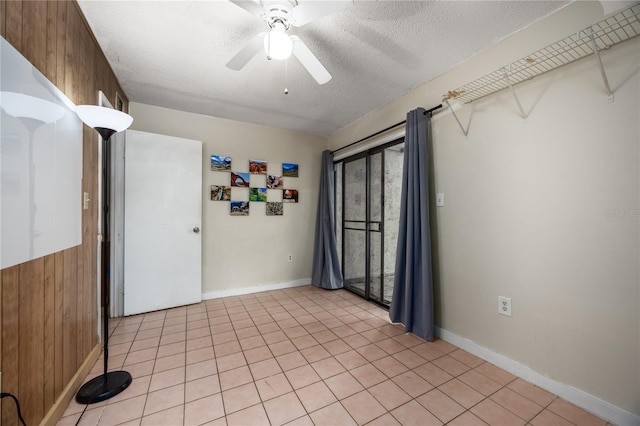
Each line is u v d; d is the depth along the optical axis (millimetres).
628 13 1271
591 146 1434
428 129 2389
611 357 1361
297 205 3896
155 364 1839
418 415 1375
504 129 1827
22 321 1077
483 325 1945
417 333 2293
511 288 1783
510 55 1801
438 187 2305
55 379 1325
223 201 3365
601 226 1400
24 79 1061
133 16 1657
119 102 2535
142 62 2164
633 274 1301
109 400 1474
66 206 1418
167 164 2906
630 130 1307
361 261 3479
